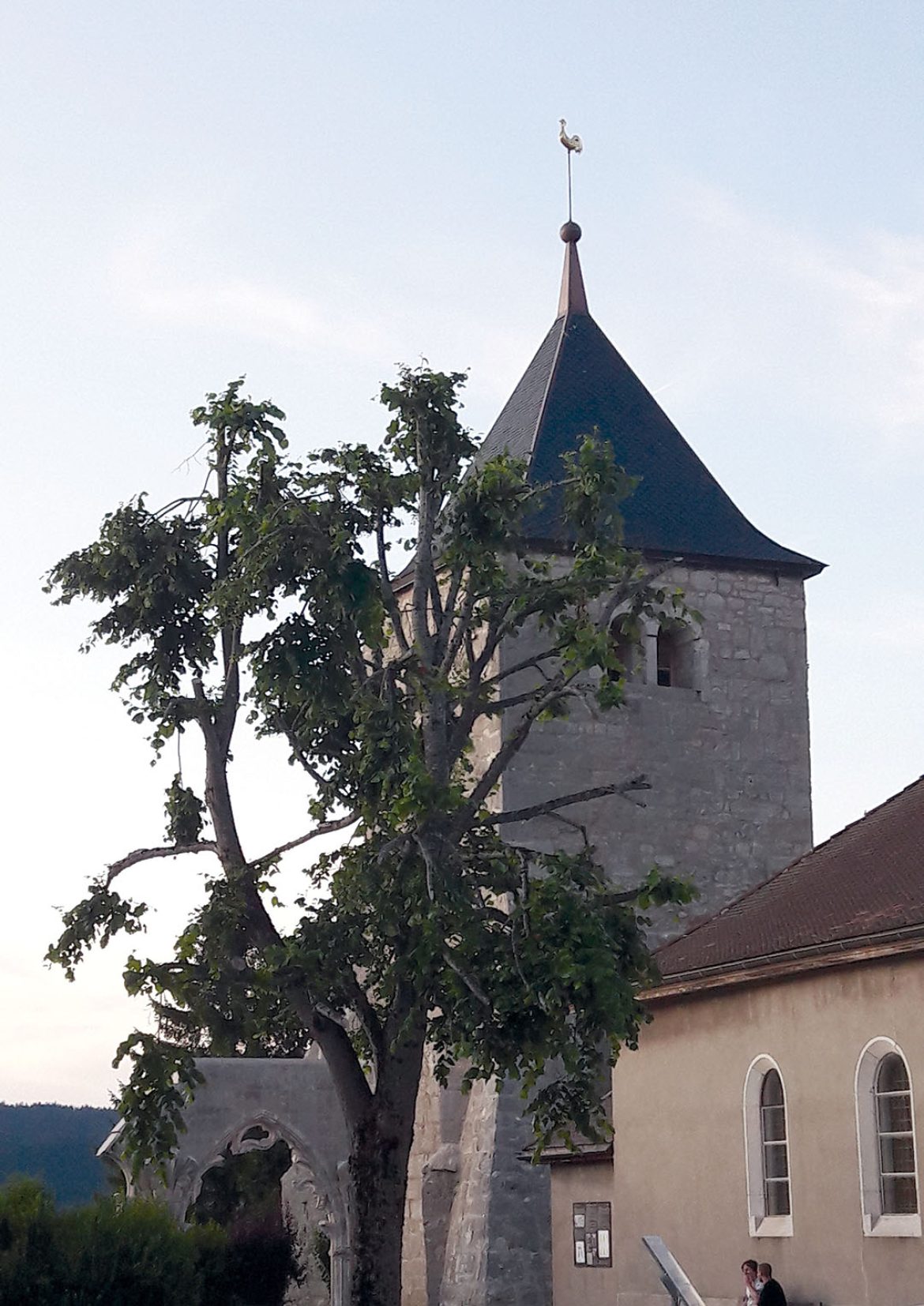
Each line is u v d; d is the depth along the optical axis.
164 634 23.38
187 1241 21.45
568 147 41.66
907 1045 21.61
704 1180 25.05
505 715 34.66
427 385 23.22
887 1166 22.06
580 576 22.86
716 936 26.03
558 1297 28.73
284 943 21.88
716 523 37.81
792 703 37.00
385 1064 22.00
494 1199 31.86
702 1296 24.66
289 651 21.42
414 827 20.67
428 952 20.20
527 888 21.09
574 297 40.59
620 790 23.47
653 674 36.16
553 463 37.00
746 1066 24.45
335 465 22.91
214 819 23.11
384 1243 21.59
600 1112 22.59
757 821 36.06
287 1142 33.72
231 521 22.17
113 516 23.27
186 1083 21.91
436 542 26.91
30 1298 19.91
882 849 25.25
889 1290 21.45
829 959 22.48
